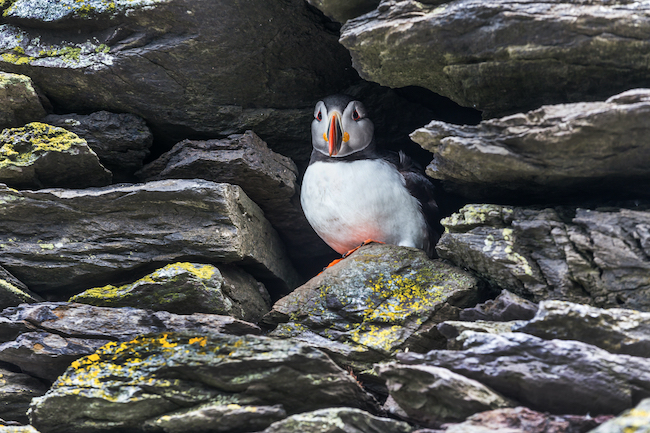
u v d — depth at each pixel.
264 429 6.74
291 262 12.23
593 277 7.19
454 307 8.34
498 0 7.30
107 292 8.59
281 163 10.66
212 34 9.11
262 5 8.92
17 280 8.73
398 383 6.68
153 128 10.34
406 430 6.59
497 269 7.88
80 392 7.07
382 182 9.88
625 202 8.02
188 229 8.95
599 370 6.11
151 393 7.02
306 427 6.32
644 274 6.95
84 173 9.16
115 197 8.83
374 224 9.95
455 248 8.46
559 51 7.27
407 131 11.59
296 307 8.82
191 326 8.16
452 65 7.94
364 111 10.46
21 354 7.80
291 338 8.48
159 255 8.91
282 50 9.66
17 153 8.77
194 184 9.01
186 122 10.25
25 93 9.12
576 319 6.55
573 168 7.44
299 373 6.97
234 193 9.39
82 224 8.91
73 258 8.74
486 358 6.52
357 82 10.59
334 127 9.95
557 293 7.39
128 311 8.23
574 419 5.91
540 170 7.51
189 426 6.84
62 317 8.07
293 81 10.22
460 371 6.57
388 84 8.80
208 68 9.53
